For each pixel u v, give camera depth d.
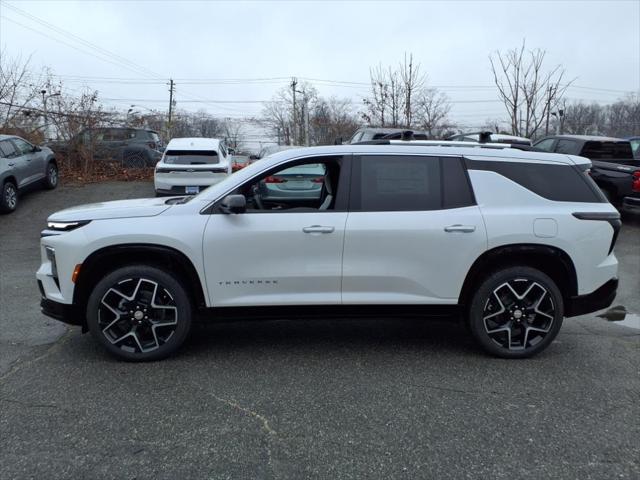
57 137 17.03
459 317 4.58
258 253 4.31
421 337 5.11
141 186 15.64
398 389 3.95
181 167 12.20
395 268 4.38
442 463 3.02
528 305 4.50
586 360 4.55
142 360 4.40
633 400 3.80
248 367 4.34
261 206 4.87
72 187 15.25
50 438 3.26
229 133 57.06
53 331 5.23
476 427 3.41
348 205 4.41
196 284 4.34
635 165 11.20
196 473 2.93
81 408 3.63
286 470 2.96
